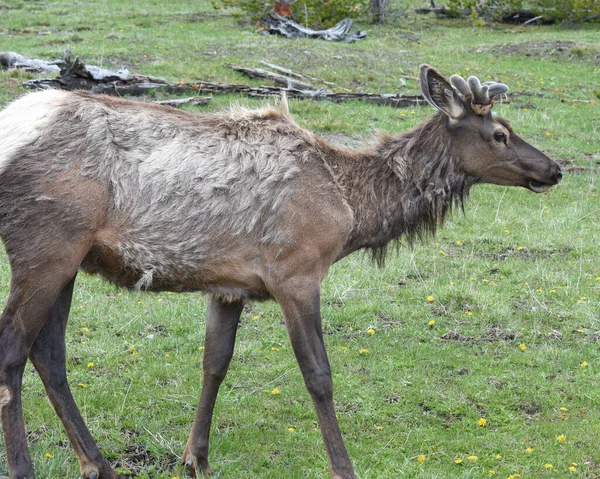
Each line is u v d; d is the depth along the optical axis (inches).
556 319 435.5
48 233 255.6
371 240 310.8
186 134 275.0
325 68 1018.7
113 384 349.4
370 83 984.9
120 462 296.5
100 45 1074.1
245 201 274.1
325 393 277.3
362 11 1459.2
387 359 386.9
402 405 348.5
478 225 580.7
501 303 447.5
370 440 322.3
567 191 665.0
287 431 325.7
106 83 822.5
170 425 325.7
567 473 302.8
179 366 373.4
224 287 281.6
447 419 340.8
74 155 259.9
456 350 398.3
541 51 1203.9
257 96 864.3
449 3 1519.4
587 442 322.7
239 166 275.9
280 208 276.8
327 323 424.5
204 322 418.6
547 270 501.4
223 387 358.0
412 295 460.1
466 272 495.5
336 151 303.7
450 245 542.6
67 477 279.6
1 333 257.1
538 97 970.7
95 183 260.5
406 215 313.4
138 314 419.8
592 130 842.8
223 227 272.7
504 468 305.0
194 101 801.6
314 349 278.8
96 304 429.7
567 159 743.7
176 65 965.2
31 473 258.2
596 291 470.9
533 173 321.1
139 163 266.2
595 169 725.3
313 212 281.6
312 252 281.0
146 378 357.7
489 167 320.8
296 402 347.6
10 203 256.1
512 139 321.4
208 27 1275.8
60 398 277.0
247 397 348.5
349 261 506.6
